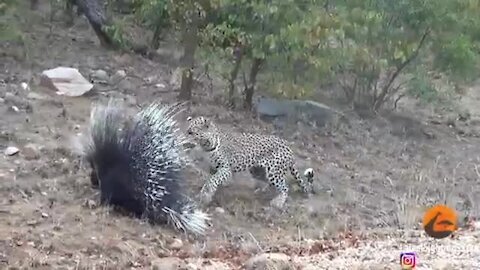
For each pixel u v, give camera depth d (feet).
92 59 47.80
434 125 47.19
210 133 31.55
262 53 40.55
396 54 43.98
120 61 48.16
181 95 42.34
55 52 48.49
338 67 44.39
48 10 57.88
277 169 32.27
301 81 42.01
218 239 28.32
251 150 32.14
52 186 30.12
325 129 42.14
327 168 37.04
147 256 25.29
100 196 29.40
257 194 33.17
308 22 39.70
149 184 28.60
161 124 30.07
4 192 29.04
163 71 47.98
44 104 38.96
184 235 28.19
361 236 29.32
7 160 32.04
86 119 37.63
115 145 29.22
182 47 50.26
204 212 30.60
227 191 32.86
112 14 53.01
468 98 54.03
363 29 42.14
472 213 33.12
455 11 44.62
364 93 47.01
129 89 43.37
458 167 40.24
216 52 41.19
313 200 33.42
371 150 40.70
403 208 32.86
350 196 34.01
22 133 34.94
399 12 43.78
